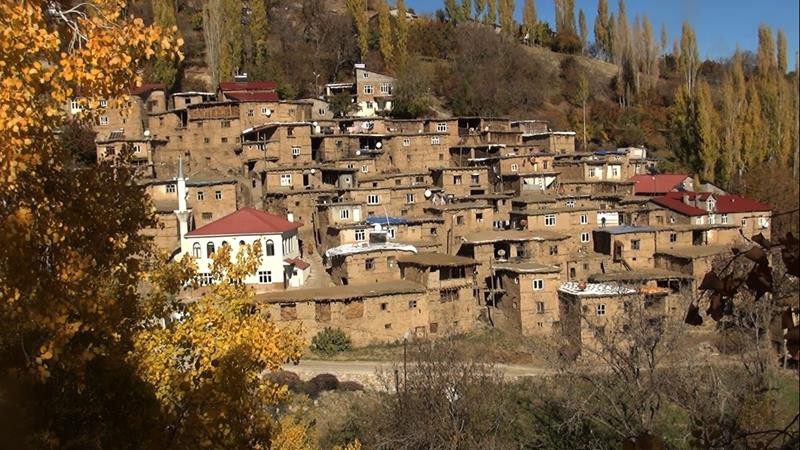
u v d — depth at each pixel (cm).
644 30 12794
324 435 3781
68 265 1176
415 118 9525
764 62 10725
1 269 1134
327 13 12006
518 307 5641
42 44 1044
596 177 8562
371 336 5209
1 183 1038
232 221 5716
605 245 6694
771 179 8631
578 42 14538
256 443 1494
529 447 3409
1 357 1174
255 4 10538
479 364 4306
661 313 4953
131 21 1166
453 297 5569
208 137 8106
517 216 6919
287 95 10000
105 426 1251
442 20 14025
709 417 2888
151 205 1551
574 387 3528
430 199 7169
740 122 9400
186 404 1323
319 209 6669
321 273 6156
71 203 1325
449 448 3216
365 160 7938
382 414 3566
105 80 1117
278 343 1558
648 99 12362
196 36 10956
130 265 1444
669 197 7638
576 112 11800
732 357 4241
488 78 11362
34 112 1057
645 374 3600
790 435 955
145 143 7381
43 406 1196
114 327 1296
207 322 1473
